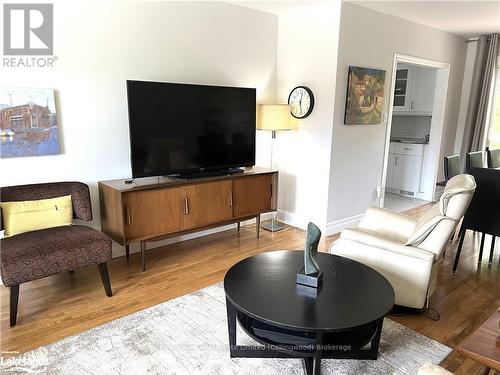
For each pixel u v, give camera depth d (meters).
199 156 3.48
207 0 3.62
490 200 3.12
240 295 1.86
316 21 3.87
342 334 1.90
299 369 1.95
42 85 2.82
